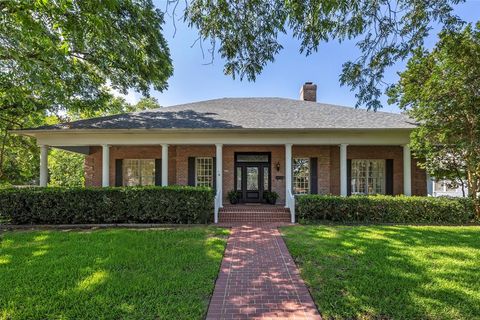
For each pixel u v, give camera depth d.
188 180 14.33
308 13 4.38
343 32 4.79
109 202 10.45
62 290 4.46
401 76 10.23
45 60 8.75
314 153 14.24
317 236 8.09
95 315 3.75
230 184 14.29
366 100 5.48
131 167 14.72
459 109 9.31
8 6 5.83
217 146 12.28
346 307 3.95
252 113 14.25
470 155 9.75
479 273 5.11
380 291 4.41
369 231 8.69
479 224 10.06
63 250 6.63
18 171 21.67
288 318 3.71
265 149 14.41
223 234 8.50
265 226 9.86
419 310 3.83
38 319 3.68
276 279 5.05
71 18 5.54
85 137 12.31
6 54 7.36
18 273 5.18
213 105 16.11
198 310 3.87
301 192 14.23
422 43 4.91
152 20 11.26
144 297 4.25
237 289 4.62
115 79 13.41
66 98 11.98
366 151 14.14
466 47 8.24
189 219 10.46
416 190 13.78
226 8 4.73
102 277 4.98
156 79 13.12
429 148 10.51
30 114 15.07
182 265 5.63
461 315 3.71
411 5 4.57
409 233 8.37
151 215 10.40
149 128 11.78
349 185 14.13
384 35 4.91
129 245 7.07
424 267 5.42
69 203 10.42
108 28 6.11
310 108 15.23
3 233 8.70
